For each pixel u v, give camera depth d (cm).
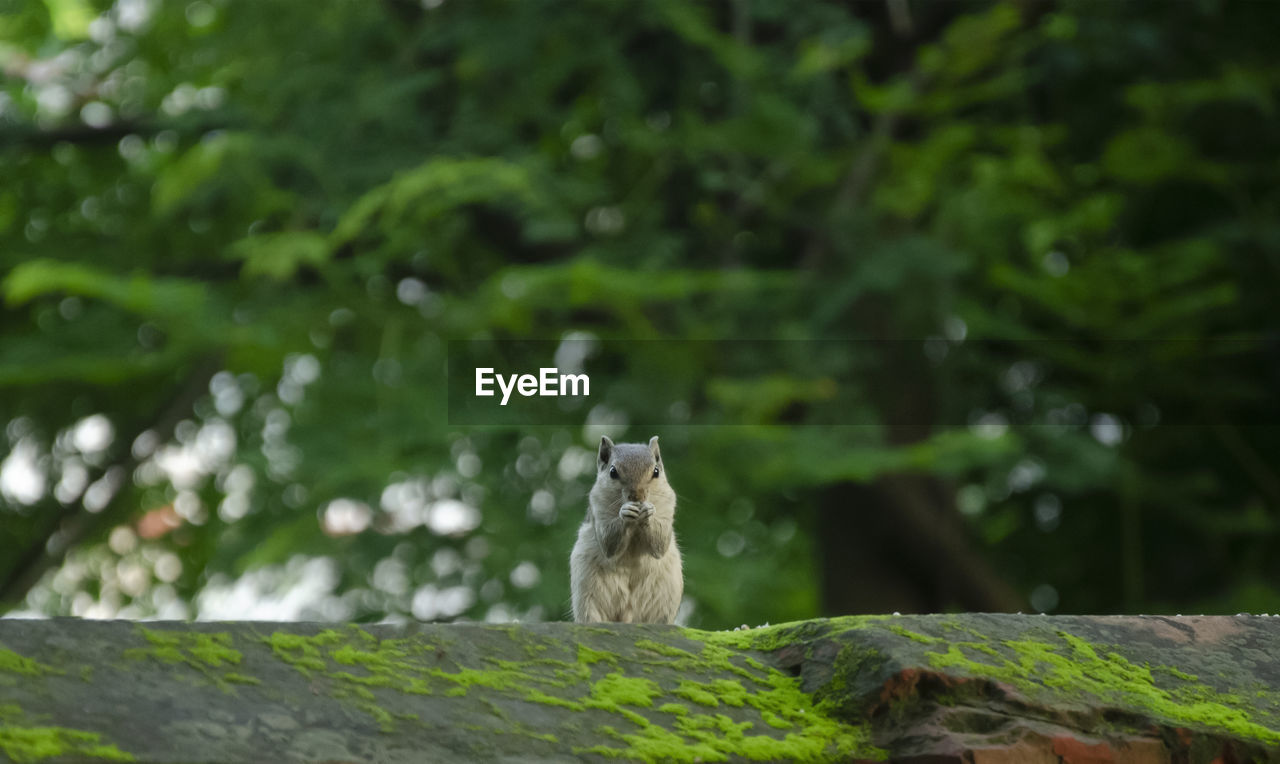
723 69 1234
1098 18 1252
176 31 1281
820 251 1184
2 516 1343
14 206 1314
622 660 321
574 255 1201
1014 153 1195
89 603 1370
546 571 1124
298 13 1251
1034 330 1392
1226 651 371
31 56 1312
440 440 1098
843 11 1184
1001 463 1222
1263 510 1351
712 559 1108
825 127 1266
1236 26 1334
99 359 1076
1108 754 311
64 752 234
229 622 295
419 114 1226
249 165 1136
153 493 1336
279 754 251
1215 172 1241
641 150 1211
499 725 281
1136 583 1298
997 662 329
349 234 999
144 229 1270
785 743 299
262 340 1005
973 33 1108
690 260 1252
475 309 1053
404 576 1159
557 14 1202
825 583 1320
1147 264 1158
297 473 1060
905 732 305
